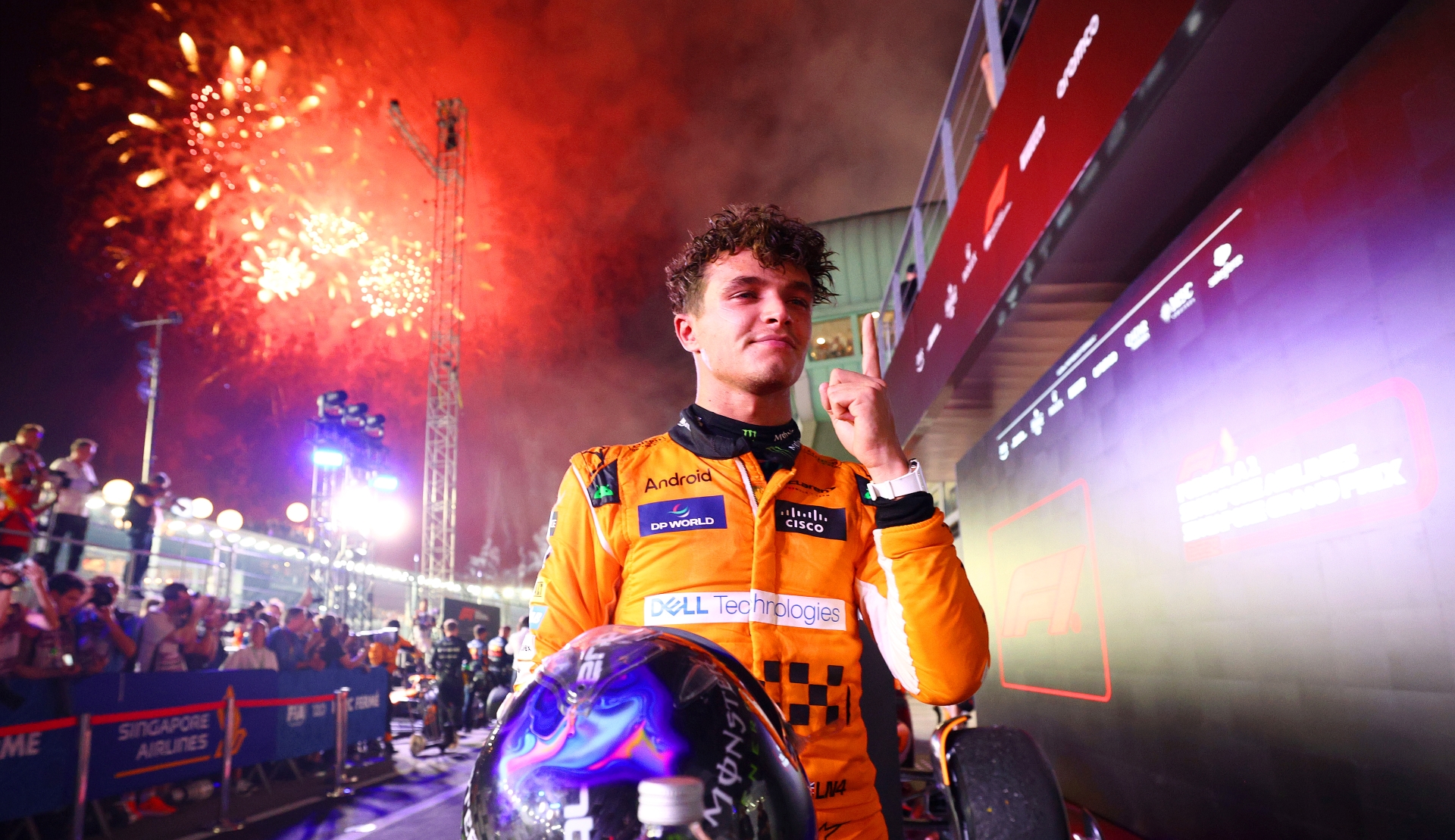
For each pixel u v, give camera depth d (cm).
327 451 1262
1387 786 210
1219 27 206
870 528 109
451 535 1705
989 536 616
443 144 1792
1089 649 416
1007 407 590
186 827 518
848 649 99
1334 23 205
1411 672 201
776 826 48
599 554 105
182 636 597
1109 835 368
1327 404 229
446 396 1755
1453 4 179
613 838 44
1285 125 249
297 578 1088
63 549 581
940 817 208
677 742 46
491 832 48
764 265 106
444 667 980
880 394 98
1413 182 195
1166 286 322
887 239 1535
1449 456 186
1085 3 275
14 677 412
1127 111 249
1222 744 291
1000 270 390
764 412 111
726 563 98
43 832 449
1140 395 350
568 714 49
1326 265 229
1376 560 212
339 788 650
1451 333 183
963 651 94
